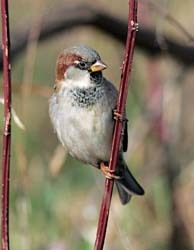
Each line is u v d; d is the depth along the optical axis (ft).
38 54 42.57
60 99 25.25
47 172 36.11
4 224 18.22
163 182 34.81
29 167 36.52
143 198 34.40
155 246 32.40
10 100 17.97
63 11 34.78
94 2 36.99
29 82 29.71
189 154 36.29
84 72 24.84
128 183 27.53
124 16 39.60
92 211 33.65
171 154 35.73
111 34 36.73
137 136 35.96
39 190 35.06
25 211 29.96
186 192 34.12
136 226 33.06
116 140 19.53
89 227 32.58
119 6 39.78
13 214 32.65
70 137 25.38
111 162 19.51
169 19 31.24
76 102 24.93
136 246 32.17
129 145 35.91
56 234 33.01
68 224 33.32
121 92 19.15
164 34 34.91
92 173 36.47
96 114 24.88
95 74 24.91
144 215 33.73
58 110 25.35
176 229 33.14
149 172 35.37
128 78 18.86
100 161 26.17
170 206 33.83
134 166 35.47
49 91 30.25
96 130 25.00
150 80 37.40
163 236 32.99
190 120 37.76
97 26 35.94
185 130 37.42
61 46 42.16
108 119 24.97
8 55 17.80
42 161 37.32
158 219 33.81
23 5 41.93
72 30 35.42
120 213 32.76
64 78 25.22
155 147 35.99
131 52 18.48
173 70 37.24
